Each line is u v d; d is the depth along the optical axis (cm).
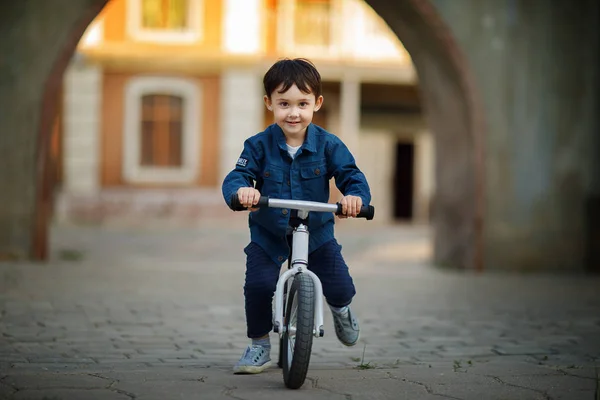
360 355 665
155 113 3038
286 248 538
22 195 1389
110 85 3003
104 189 3005
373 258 1775
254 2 3020
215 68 3030
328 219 541
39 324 794
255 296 539
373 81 3119
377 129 3303
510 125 1435
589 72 1454
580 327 830
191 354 659
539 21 1440
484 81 1428
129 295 1029
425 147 3322
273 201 482
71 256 1612
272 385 518
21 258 1396
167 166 3052
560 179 1448
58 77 1380
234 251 1945
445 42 1405
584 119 1453
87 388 503
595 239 1438
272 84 517
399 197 3369
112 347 685
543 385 529
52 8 1373
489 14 1424
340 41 3116
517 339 755
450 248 1505
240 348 695
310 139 530
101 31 2980
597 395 491
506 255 1434
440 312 932
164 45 3012
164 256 1745
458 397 492
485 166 1428
